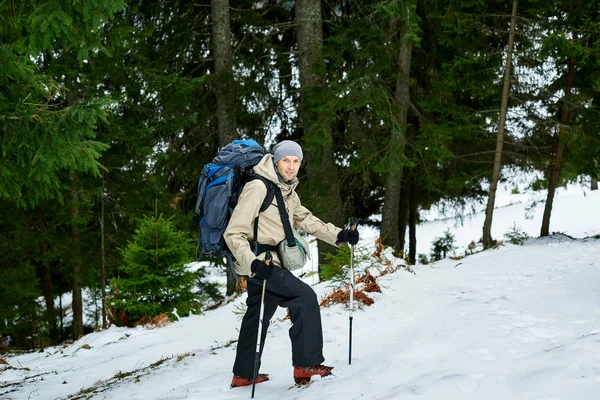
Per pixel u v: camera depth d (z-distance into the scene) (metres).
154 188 13.26
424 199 17.66
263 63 13.95
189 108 13.75
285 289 3.14
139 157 12.64
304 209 3.40
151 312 8.74
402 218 17.08
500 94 14.42
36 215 12.28
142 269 8.86
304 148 11.88
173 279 9.01
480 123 14.38
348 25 12.93
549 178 16.14
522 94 14.66
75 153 4.94
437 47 14.43
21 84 5.27
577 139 13.84
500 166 15.38
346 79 11.99
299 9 12.89
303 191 12.63
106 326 9.16
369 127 13.02
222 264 14.23
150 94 12.27
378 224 18.16
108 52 4.98
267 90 13.48
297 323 3.21
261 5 14.84
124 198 12.91
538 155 15.56
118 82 11.70
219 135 13.16
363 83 11.53
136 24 13.78
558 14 13.71
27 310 13.70
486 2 13.65
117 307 8.84
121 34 6.63
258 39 13.64
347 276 6.95
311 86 12.16
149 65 12.17
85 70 11.01
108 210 13.22
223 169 3.08
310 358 3.21
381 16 12.20
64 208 11.72
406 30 11.48
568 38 12.87
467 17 12.98
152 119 12.70
